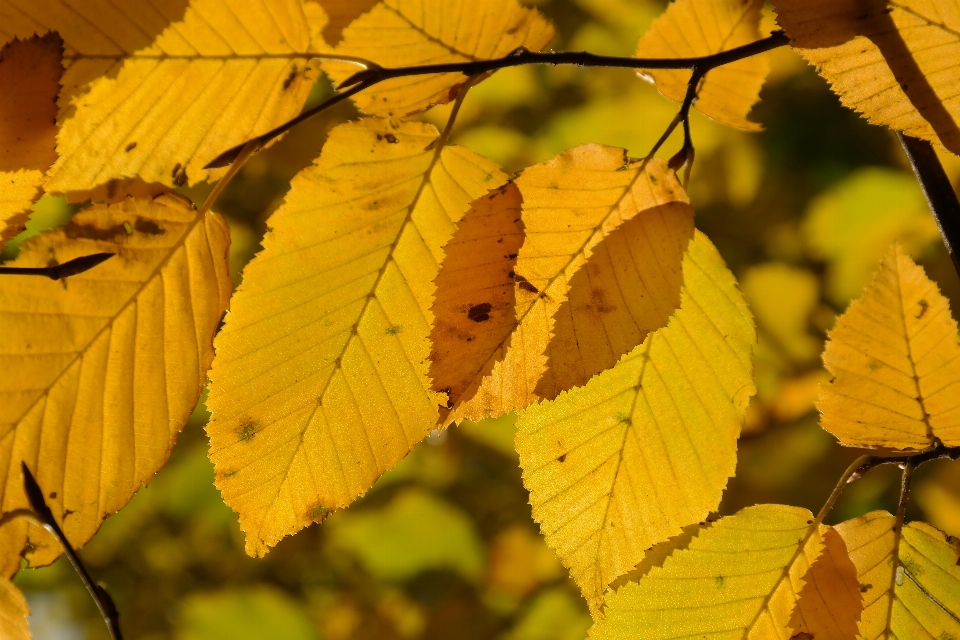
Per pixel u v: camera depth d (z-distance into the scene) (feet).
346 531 4.42
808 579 2.17
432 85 2.14
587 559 2.18
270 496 2.11
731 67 2.24
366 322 2.11
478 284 2.12
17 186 2.07
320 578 4.56
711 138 3.77
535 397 2.11
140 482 2.10
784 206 3.95
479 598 4.38
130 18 2.06
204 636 4.52
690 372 2.17
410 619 4.42
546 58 2.13
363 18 2.11
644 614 2.17
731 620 2.17
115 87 2.07
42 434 2.09
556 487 2.18
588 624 4.12
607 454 2.18
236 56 2.08
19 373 2.08
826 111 3.88
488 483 4.35
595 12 3.65
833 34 2.10
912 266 2.17
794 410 3.84
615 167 2.13
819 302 3.93
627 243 2.13
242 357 2.10
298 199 2.09
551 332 2.12
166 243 2.09
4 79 2.06
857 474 2.18
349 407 2.11
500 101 3.73
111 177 2.09
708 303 2.16
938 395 2.17
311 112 2.09
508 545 4.35
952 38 2.09
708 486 2.18
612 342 2.12
